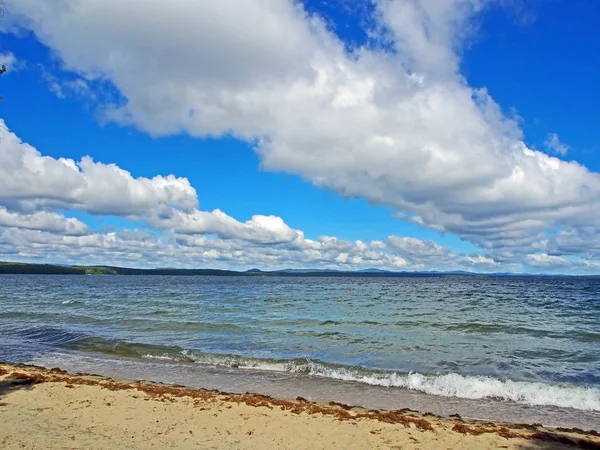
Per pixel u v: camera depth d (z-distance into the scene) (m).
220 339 19.73
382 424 8.58
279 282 129.88
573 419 9.94
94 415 8.66
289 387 12.16
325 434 7.99
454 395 11.59
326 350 17.30
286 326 24.22
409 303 44.16
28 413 8.67
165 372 13.71
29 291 65.12
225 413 9.00
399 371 13.86
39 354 16.41
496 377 13.30
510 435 8.19
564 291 74.44
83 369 14.12
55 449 6.77
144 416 8.68
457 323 26.11
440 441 7.81
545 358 16.02
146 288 79.62
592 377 13.38
